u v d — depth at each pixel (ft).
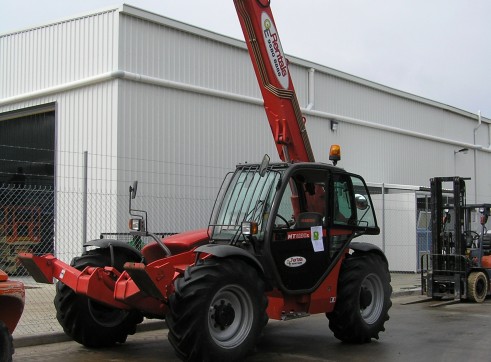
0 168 54.24
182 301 19.51
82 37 46.24
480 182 86.94
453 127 81.92
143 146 44.88
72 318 23.63
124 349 24.38
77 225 43.19
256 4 26.20
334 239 25.13
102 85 44.70
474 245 45.91
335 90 63.21
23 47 50.49
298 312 23.86
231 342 20.51
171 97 47.03
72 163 46.11
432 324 31.27
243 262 21.15
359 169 65.77
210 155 49.47
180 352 19.76
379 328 26.27
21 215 43.70
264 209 22.82
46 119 50.70
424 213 63.21
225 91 50.96
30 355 23.13
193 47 48.85
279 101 26.50
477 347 25.07
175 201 46.37
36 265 22.99
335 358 22.98
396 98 71.67
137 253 25.18
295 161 26.22
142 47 45.39
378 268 26.53
